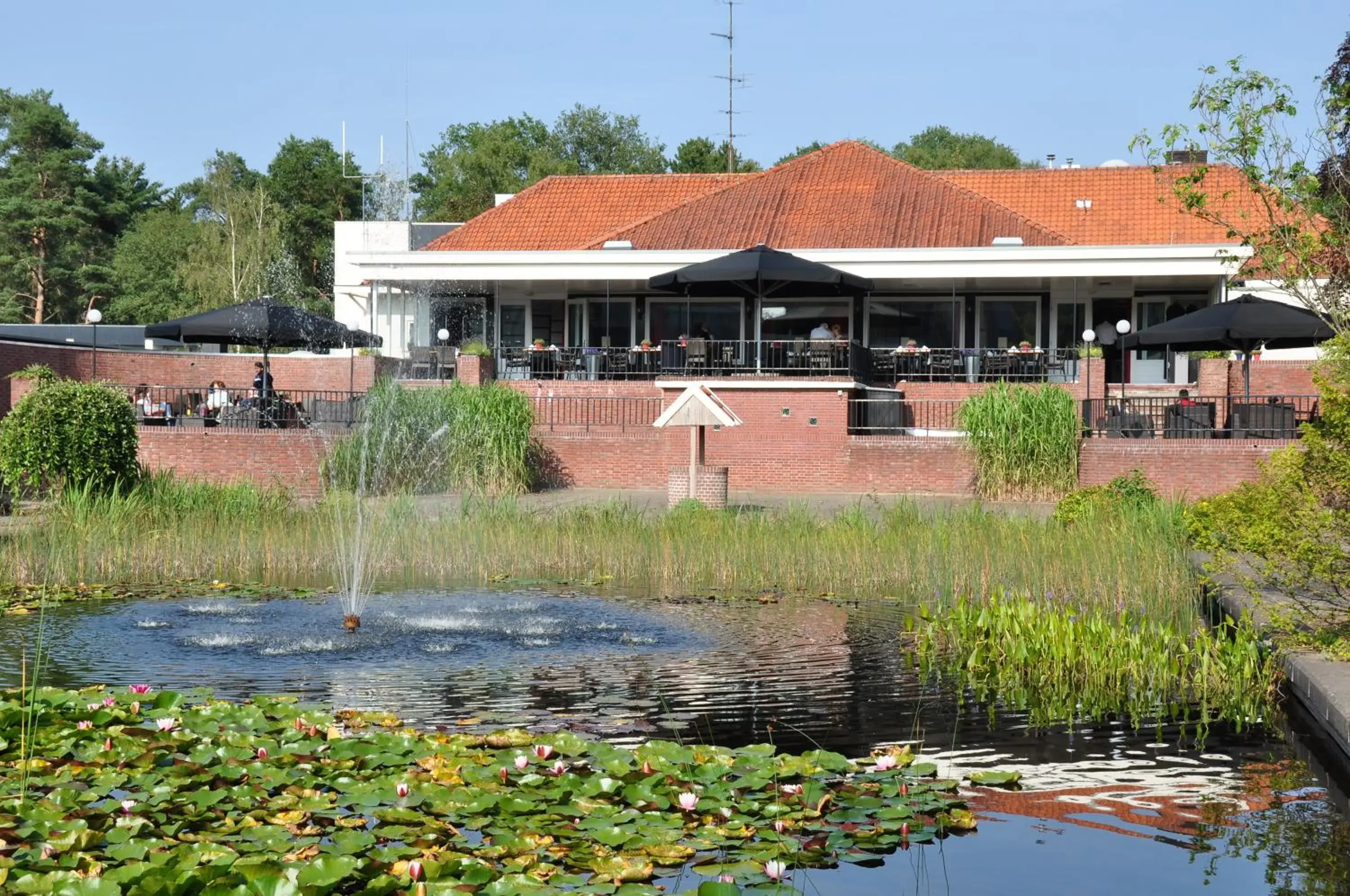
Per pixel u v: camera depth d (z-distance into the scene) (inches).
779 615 524.7
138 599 553.9
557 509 825.5
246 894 195.2
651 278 1165.1
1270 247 650.8
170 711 309.6
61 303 2802.7
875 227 1330.0
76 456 800.9
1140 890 224.1
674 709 358.3
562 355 1240.8
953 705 366.6
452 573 654.5
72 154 2871.6
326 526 729.0
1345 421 369.7
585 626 493.4
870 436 1024.9
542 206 1540.4
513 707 357.4
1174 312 1268.5
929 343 1291.8
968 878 229.0
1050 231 1302.9
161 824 233.9
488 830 236.2
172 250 2775.6
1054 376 1214.3
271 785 258.1
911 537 651.5
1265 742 327.6
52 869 208.7
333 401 1043.3
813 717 350.0
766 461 1013.2
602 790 258.7
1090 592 542.3
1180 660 394.9
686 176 1590.8
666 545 653.9
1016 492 912.3
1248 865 237.8
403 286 1337.4
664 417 847.7
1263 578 451.5
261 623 494.0
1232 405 987.3
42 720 300.8
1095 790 284.0
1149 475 904.9
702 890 207.0
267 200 2837.1
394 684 387.2
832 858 236.7
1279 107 631.2
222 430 977.5
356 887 212.1
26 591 569.6
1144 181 1460.4
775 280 1061.8
